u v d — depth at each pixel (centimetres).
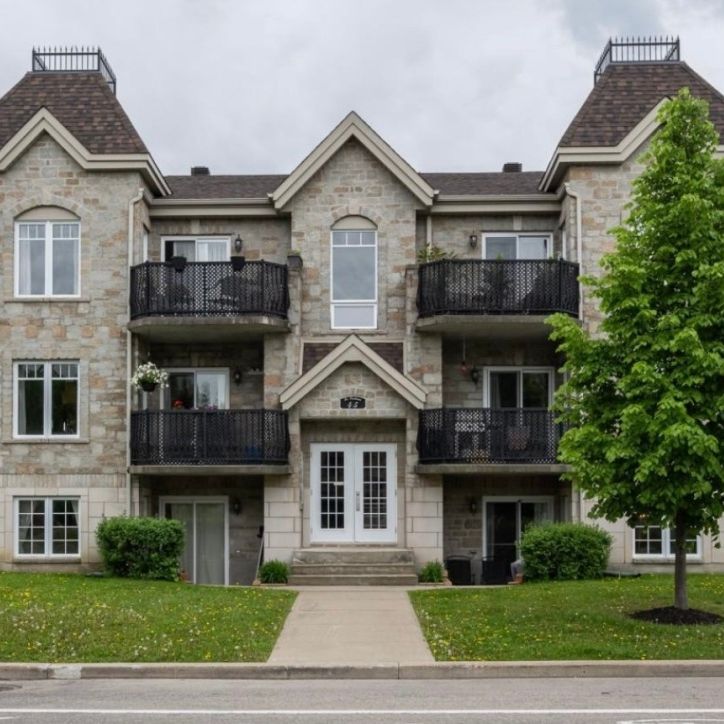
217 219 2659
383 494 2516
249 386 2653
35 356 2516
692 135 1666
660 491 1560
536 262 2448
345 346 2442
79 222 2534
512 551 2597
